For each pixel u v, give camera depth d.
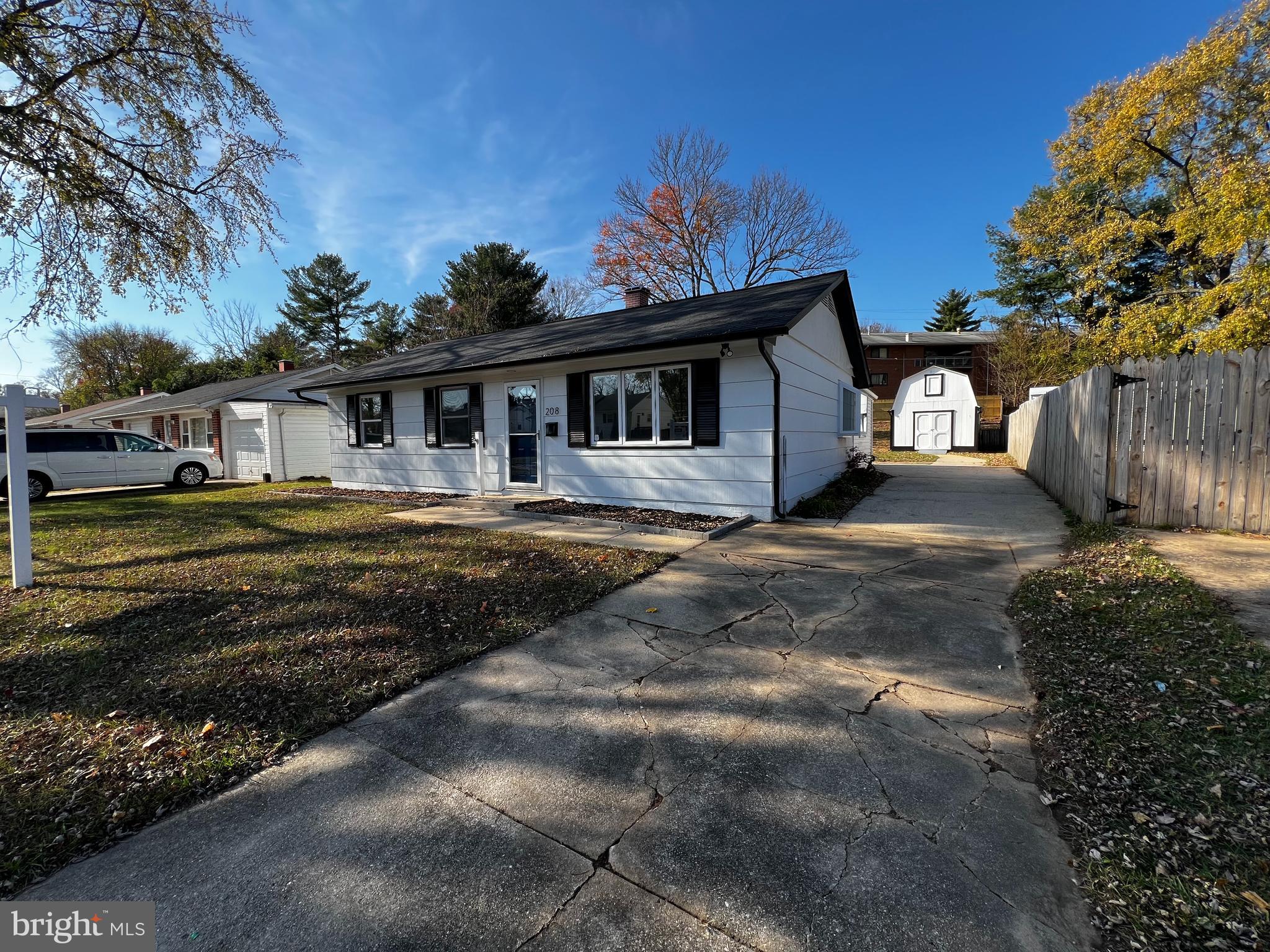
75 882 1.86
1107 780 2.23
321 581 5.13
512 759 2.52
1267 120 11.98
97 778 2.38
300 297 40.62
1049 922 1.62
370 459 13.05
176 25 7.85
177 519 8.91
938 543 6.36
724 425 7.95
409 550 6.28
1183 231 12.36
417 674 3.33
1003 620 4.01
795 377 8.56
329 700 3.04
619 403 8.91
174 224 9.27
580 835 2.03
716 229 26.86
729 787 2.29
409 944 1.60
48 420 29.98
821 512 8.18
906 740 2.59
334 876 1.86
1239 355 5.76
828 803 2.17
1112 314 16.89
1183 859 1.82
